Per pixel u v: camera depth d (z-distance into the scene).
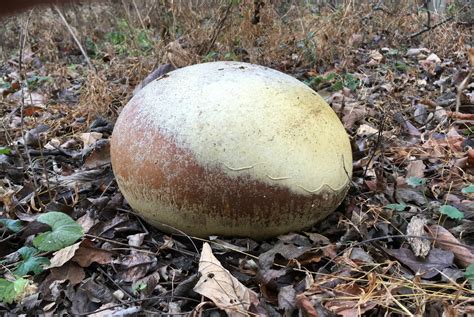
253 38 1.27
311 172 0.53
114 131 0.60
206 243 0.54
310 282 0.51
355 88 1.09
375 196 0.67
